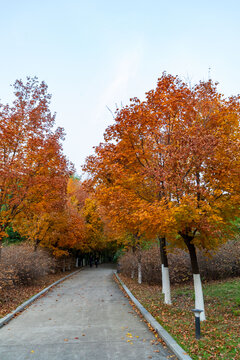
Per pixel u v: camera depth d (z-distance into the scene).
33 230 19.78
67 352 5.56
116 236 23.94
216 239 8.43
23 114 12.13
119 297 12.85
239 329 6.64
